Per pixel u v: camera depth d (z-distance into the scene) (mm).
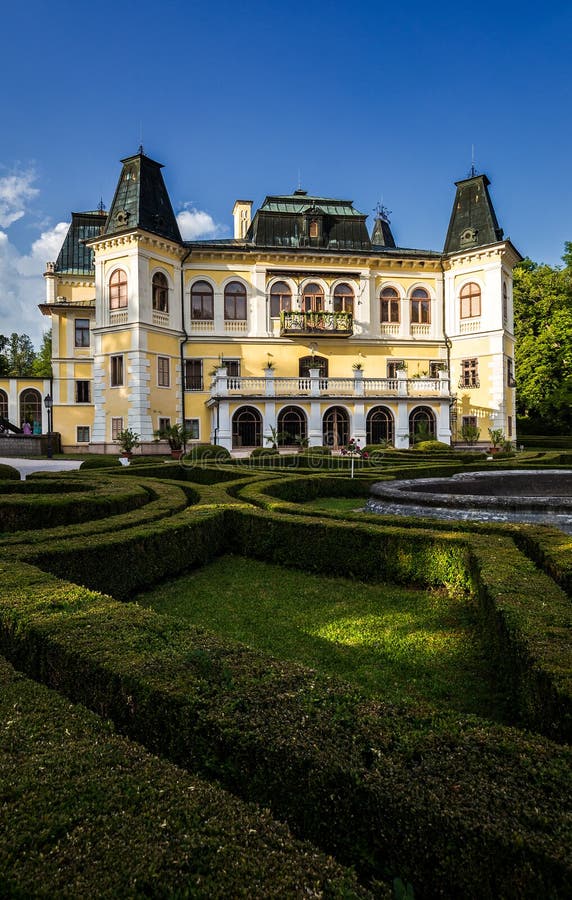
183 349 31422
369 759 2141
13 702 2590
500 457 20609
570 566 4672
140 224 29172
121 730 2801
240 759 2297
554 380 40500
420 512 8844
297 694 2621
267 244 33000
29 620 3508
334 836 2035
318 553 6957
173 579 6762
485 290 32438
